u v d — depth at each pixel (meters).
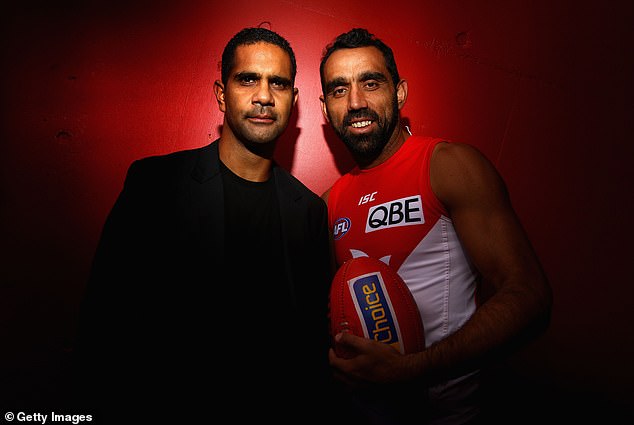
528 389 1.24
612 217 1.29
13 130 1.22
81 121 1.25
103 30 1.28
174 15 1.31
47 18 1.26
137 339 0.87
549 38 1.34
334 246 1.15
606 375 1.23
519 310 0.69
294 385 1.02
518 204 1.31
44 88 1.24
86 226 1.24
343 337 0.76
